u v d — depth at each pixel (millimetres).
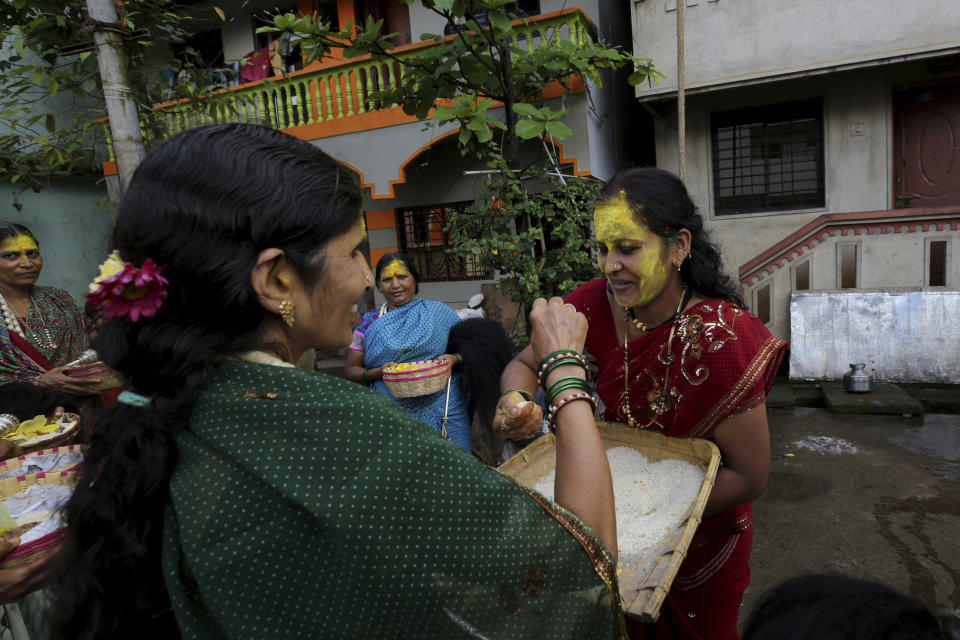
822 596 706
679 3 5270
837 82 6969
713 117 7605
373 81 7645
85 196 8977
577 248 4340
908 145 7027
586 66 4602
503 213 4477
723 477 1373
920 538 3193
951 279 5746
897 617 666
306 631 566
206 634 576
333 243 668
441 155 8133
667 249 1389
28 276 2992
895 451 4367
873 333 5734
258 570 566
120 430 606
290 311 657
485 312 5793
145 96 4160
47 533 1092
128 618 611
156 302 597
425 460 617
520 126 4121
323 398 617
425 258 8664
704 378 1344
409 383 2701
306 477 580
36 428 2125
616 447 1499
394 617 580
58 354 3076
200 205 604
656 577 1000
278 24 4051
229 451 593
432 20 8297
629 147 8555
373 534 573
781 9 6344
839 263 6070
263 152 640
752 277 6336
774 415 5348
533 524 663
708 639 1554
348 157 7547
